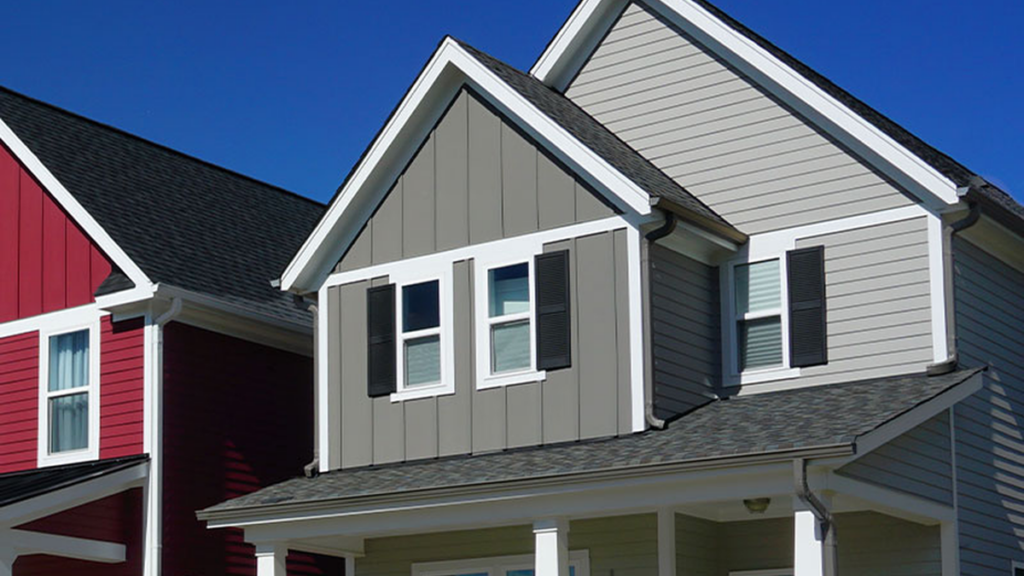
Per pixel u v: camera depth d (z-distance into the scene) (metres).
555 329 17.80
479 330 18.39
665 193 17.94
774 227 18.61
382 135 19.09
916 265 17.59
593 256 17.70
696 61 19.55
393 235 19.33
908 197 17.78
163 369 20.58
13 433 21.73
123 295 20.55
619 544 17.67
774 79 18.72
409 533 18.00
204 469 20.89
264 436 22.00
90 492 19.52
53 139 22.78
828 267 18.19
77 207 21.31
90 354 21.19
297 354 22.97
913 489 15.98
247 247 24.11
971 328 17.84
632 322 17.30
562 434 17.52
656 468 15.05
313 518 17.42
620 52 20.22
